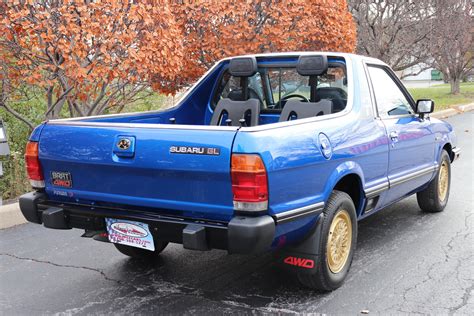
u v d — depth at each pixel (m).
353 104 4.68
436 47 19.20
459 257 5.03
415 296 4.19
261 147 3.40
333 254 4.28
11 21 6.60
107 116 4.97
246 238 3.36
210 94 5.94
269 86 5.57
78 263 5.06
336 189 4.63
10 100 8.66
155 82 9.22
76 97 7.43
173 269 4.88
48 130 4.19
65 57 6.70
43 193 4.34
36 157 4.24
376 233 5.80
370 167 4.71
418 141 5.68
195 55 9.43
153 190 3.77
